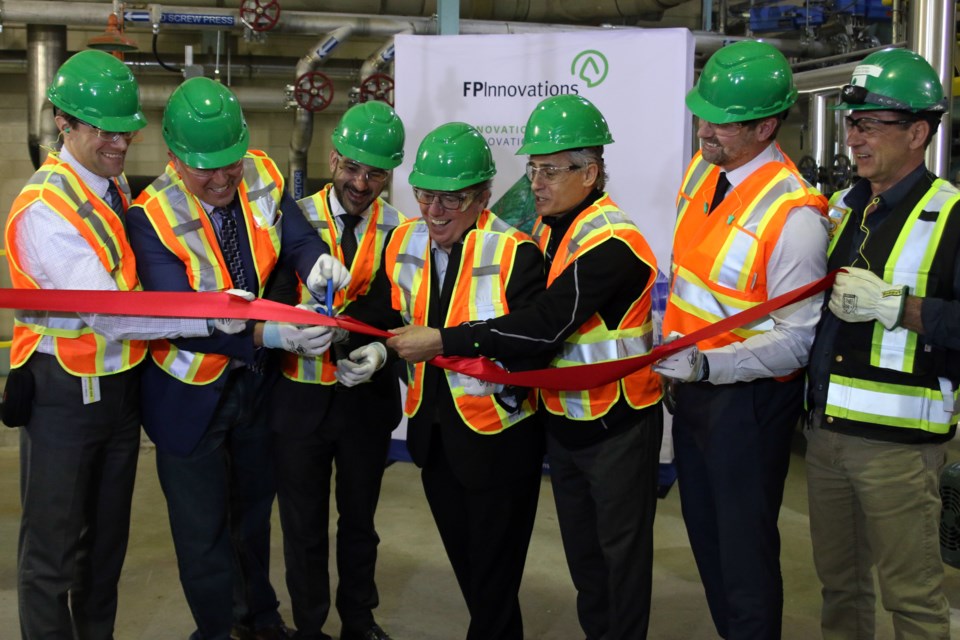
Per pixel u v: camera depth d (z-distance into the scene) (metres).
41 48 6.00
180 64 6.60
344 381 2.27
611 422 2.20
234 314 2.18
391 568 3.50
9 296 2.08
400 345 2.11
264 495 2.71
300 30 5.97
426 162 2.17
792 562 3.58
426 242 2.33
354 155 2.52
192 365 2.33
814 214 2.04
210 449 2.42
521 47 4.05
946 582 3.38
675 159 3.94
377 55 5.93
